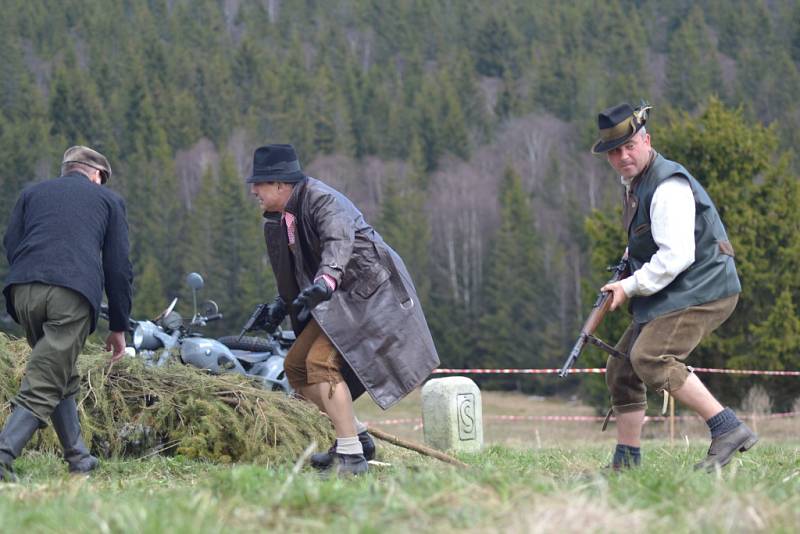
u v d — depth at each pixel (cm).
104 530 549
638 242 834
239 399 1082
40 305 838
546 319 8919
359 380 845
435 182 11500
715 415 809
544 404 7312
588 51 14725
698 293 807
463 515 566
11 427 830
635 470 755
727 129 3875
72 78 11081
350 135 12625
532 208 10244
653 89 13525
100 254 866
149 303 8350
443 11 16262
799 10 13925
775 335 3731
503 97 13588
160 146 10894
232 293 8969
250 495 644
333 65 14762
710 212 818
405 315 845
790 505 599
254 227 9069
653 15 15288
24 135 10025
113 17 13600
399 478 679
